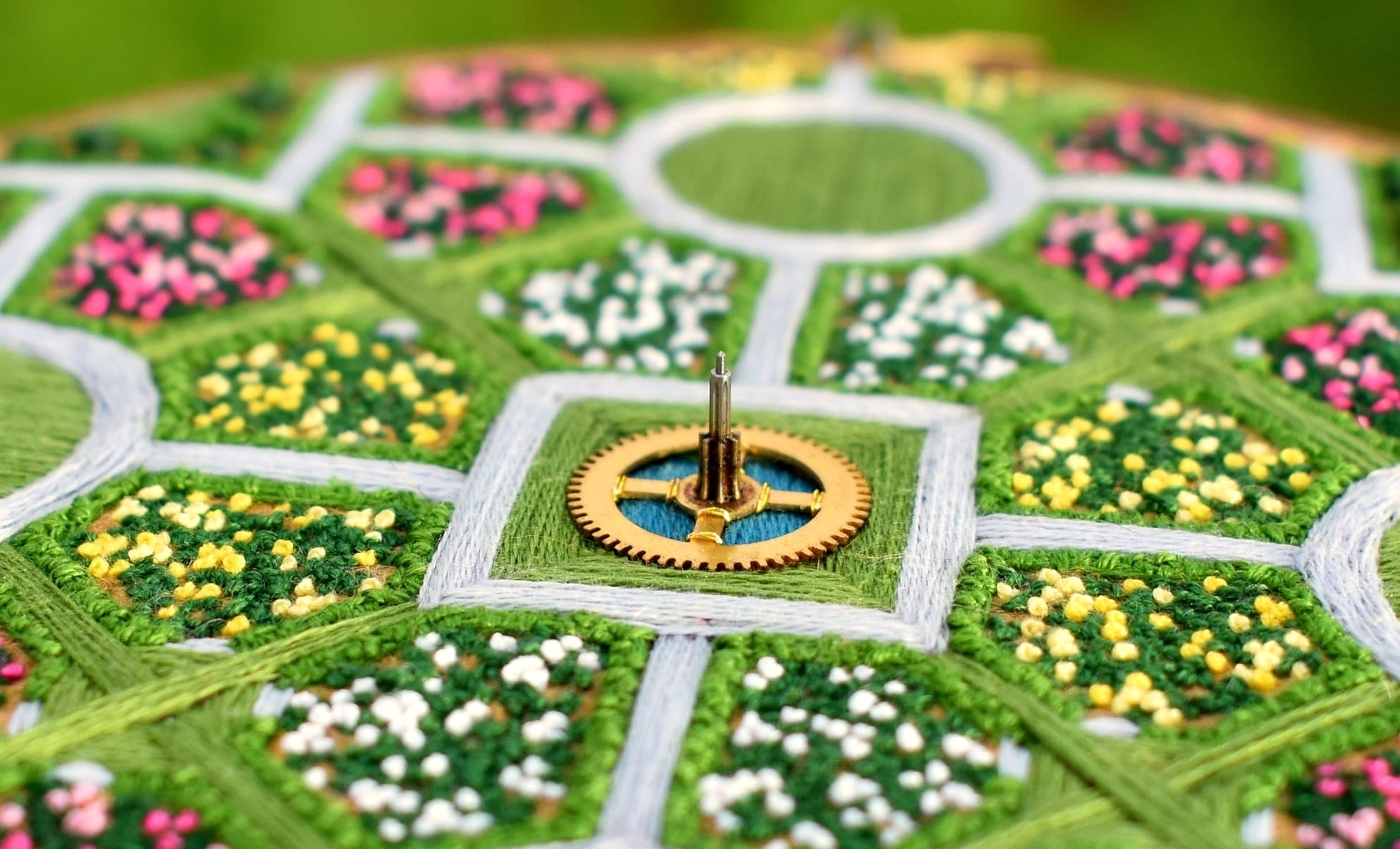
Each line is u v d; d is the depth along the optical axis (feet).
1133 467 0.57
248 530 0.55
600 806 0.49
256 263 0.66
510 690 0.51
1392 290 0.65
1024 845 0.48
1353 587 0.53
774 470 0.57
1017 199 0.70
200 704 0.51
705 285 0.66
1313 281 0.66
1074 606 0.53
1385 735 0.50
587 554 0.55
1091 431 0.59
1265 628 0.53
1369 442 0.58
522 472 0.57
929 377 0.61
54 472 0.57
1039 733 0.50
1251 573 0.54
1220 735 0.50
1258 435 0.59
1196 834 0.48
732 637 0.52
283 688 0.51
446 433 0.59
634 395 0.60
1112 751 0.50
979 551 0.55
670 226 0.69
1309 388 0.60
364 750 0.50
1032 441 0.58
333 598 0.53
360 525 0.55
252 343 0.62
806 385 0.61
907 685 0.51
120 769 0.49
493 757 0.50
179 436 0.58
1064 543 0.55
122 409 0.59
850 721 0.50
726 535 0.55
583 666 0.52
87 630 0.52
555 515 0.56
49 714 0.50
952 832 0.48
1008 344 0.62
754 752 0.50
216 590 0.53
